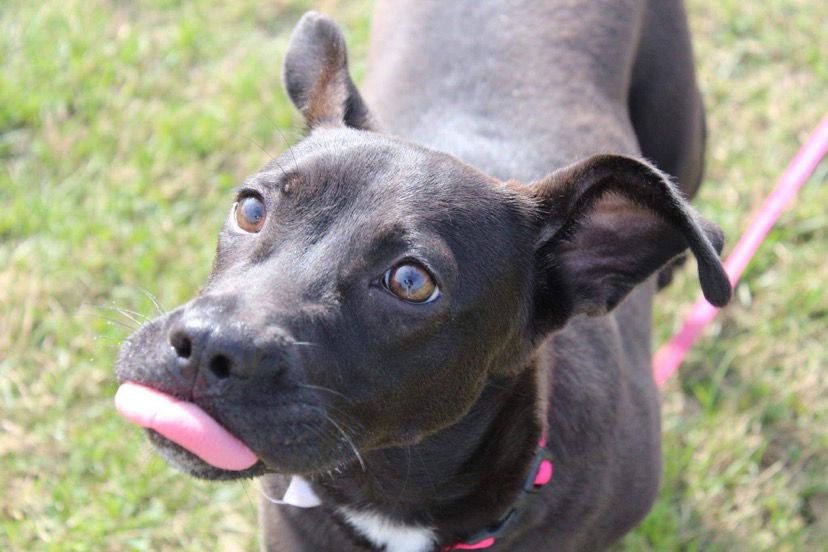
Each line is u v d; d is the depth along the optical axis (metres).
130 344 0.69
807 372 1.05
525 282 0.75
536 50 0.93
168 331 0.67
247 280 0.69
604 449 0.82
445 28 0.95
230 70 1.32
